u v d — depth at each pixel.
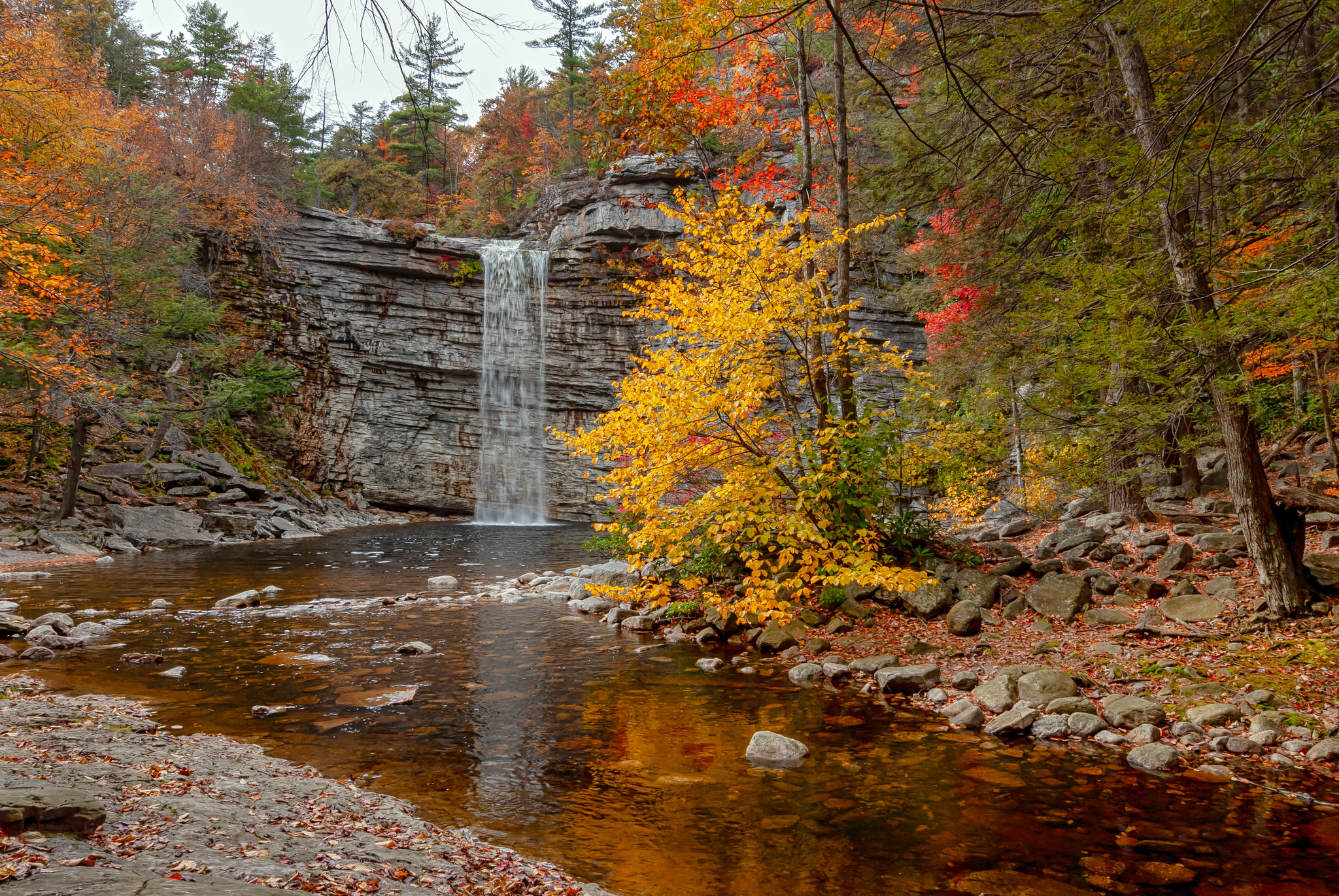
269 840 4.33
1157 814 5.51
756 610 9.81
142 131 36.66
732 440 9.58
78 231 19.17
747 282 9.55
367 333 42.94
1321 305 6.11
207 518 28.69
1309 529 12.66
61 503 26.12
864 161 21.69
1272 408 10.66
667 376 9.17
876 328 36.06
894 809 5.68
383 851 4.51
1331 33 7.24
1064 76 12.07
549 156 56.53
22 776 4.64
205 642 11.58
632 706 8.40
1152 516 15.05
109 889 2.77
